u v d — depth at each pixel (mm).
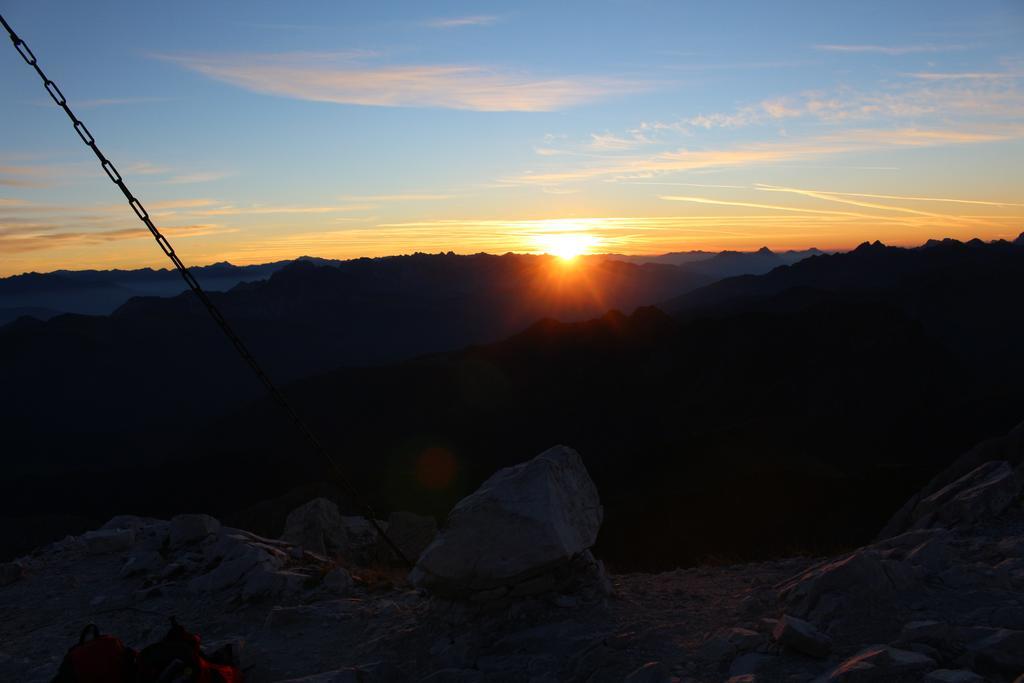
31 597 11586
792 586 7426
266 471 110125
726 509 39438
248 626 9445
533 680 6355
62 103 7680
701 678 5711
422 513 62188
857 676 4949
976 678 4645
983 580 6465
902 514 11828
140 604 10805
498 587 8078
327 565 11938
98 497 111562
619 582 9875
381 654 7758
